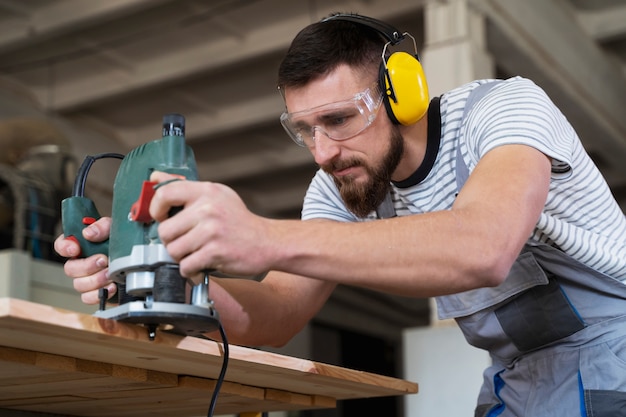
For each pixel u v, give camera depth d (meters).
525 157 1.19
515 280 1.44
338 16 1.41
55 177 4.32
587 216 1.39
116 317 1.01
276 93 6.75
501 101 1.30
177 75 6.24
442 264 1.05
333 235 1.04
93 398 1.38
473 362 3.35
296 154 7.59
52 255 3.88
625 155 6.48
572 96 5.50
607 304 1.41
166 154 1.06
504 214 1.10
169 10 5.77
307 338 6.43
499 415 1.53
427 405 3.39
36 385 1.23
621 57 6.34
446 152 1.43
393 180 1.48
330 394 1.53
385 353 10.05
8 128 4.54
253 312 1.47
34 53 6.32
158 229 0.99
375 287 1.07
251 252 0.99
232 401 1.46
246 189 8.41
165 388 1.28
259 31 5.96
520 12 4.89
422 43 5.83
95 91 6.57
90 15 5.53
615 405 1.34
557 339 1.43
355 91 1.33
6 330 0.91
